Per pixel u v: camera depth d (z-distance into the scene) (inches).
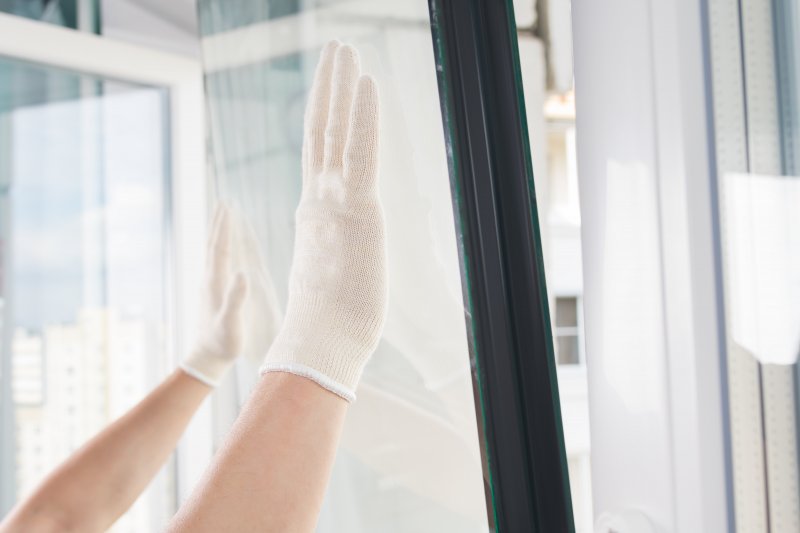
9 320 67.4
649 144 15.6
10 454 67.5
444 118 17.9
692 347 15.0
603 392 17.3
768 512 15.1
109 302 71.6
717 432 15.0
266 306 35.8
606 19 16.7
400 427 24.1
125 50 64.4
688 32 15.1
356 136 20.6
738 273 15.1
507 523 17.2
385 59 23.4
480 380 17.4
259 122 36.6
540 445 17.3
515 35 17.3
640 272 16.1
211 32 42.4
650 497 16.1
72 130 68.9
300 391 18.1
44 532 26.9
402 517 24.4
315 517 16.9
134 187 71.7
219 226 39.8
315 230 21.1
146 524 69.0
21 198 67.3
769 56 15.3
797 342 15.4
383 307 20.4
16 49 59.1
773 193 15.3
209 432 68.6
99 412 71.4
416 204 22.0
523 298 17.4
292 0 32.0
